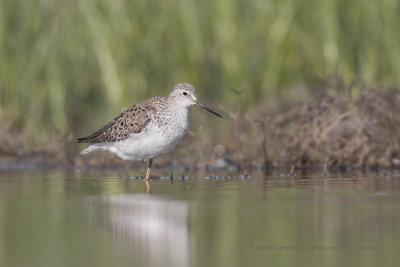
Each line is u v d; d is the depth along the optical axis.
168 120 13.59
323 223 8.97
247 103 19.05
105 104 19.52
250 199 10.85
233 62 19.23
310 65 19.66
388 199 10.66
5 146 17.89
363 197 10.90
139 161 16.80
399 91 16.42
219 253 7.67
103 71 18.84
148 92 19.09
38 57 18.88
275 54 19.62
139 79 18.98
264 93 19.44
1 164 17.22
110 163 16.83
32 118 18.52
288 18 19.67
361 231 8.55
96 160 17.00
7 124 18.45
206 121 18.53
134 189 12.24
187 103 13.83
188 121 14.04
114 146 13.99
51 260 7.36
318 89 17.16
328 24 18.62
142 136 13.56
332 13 18.62
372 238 8.21
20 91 18.84
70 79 19.19
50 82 18.84
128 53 18.91
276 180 13.46
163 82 19.34
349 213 9.54
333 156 15.70
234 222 9.09
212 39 19.59
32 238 8.33
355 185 12.44
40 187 12.60
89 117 19.95
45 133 18.77
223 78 19.36
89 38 19.05
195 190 11.99
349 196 11.00
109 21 18.92
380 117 16.16
